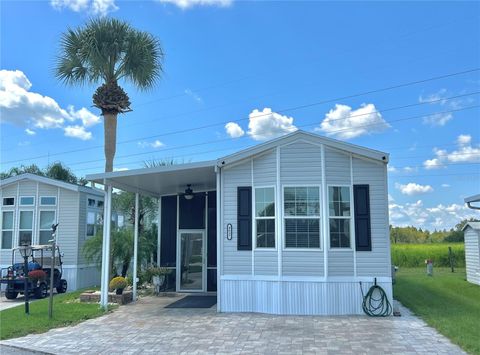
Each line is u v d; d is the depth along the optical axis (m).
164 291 17.09
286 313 11.79
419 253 33.78
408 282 19.72
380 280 11.69
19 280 17.95
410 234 57.34
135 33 16.23
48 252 21.33
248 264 12.30
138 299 15.45
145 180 14.16
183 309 13.07
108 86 16.22
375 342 8.62
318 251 11.86
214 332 9.77
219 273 12.43
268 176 12.39
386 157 11.91
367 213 11.94
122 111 16.61
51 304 11.95
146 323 11.03
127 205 22.20
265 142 12.38
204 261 17.22
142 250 18.05
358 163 12.13
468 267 19.98
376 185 12.02
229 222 12.55
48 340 9.48
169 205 17.84
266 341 8.86
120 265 18.16
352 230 11.91
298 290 11.84
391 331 9.59
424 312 11.65
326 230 11.88
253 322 10.77
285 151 12.33
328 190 12.04
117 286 14.77
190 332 9.84
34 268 18.69
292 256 11.95
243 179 12.60
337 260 11.82
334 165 12.13
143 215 21.80
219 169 12.67
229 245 12.48
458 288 17.23
